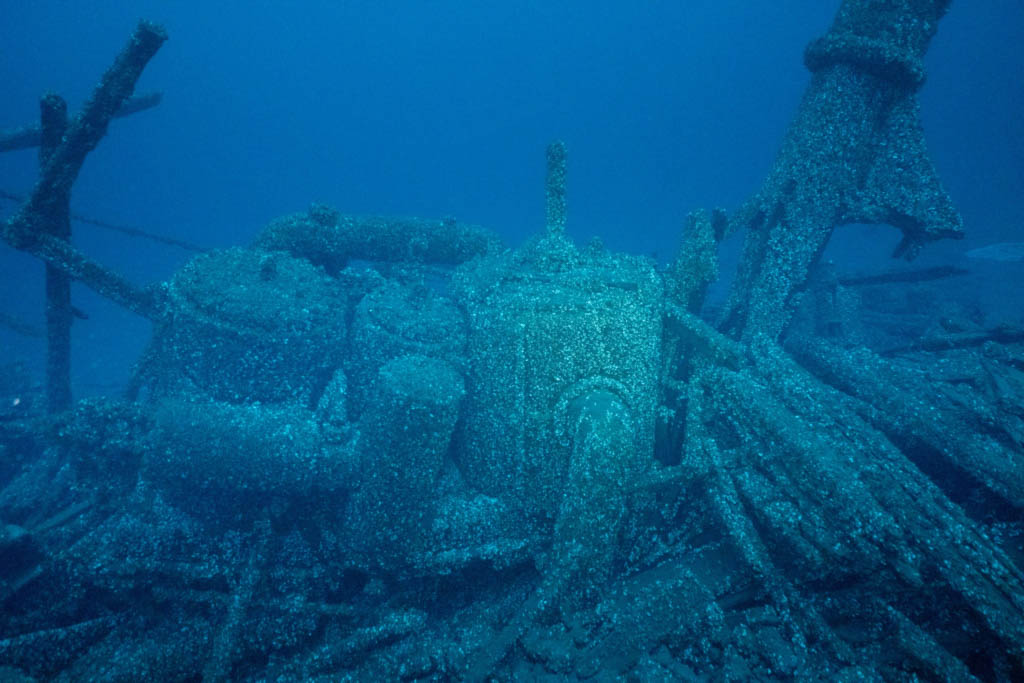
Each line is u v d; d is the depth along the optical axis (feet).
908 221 22.18
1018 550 14.66
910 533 13.20
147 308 20.33
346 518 14.96
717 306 26.25
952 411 19.34
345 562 14.96
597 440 13.85
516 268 18.17
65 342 22.34
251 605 14.46
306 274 19.39
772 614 12.82
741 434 16.06
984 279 59.72
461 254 22.91
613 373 15.34
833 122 21.79
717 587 13.60
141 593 14.98
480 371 16.14
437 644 13.35
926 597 13.05
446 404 13.84
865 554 12.67
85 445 16.69
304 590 15.24
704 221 19.47
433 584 15.55
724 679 11.65
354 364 17.39
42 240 18.84
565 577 13.43
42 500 18.75
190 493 15.53
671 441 17.94
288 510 15.88
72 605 14.97
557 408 15.20
